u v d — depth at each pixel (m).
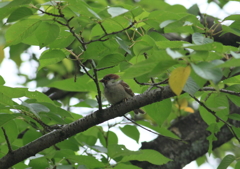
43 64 6.82
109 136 8.92
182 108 10.94
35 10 5.20
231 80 6.09
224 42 11.33
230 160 6.71
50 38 5.65
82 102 8.52
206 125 10.20
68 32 6.12
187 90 4.89
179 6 9.09
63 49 6.61
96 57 6.09
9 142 6.88
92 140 8.91
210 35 5.92
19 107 5.82
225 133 10.04
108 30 6.32
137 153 7.03
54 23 5.60
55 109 6.24
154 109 7.71
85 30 11.88
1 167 6.91
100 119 7.28
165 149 9.73
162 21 5.68
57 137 7.19
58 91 14.80
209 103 7.39
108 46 6.03
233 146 15.35
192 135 10.04
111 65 5.82
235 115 6.70
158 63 4.21
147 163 9.45
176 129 10.30
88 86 8.59
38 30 5.60
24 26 5.56
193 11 8.16
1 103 5.73
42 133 8.39
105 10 5.49
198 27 5.91
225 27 5.73
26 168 7.17
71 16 5.77
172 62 4.19
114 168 7.20
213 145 10.04
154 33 6.97
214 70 3.97
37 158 7.19
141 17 6.05
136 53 5.35
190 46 4.20
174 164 9.50
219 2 11.21
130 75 4.48
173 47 5.37
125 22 5.95
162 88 6.95
